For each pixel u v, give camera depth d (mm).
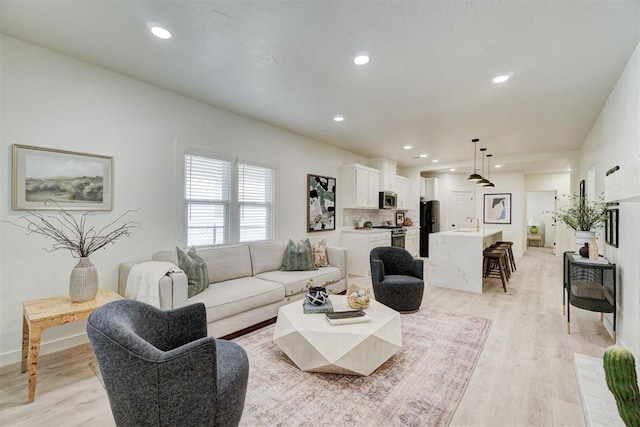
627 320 2523
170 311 1770
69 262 2559
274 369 2275
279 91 3203
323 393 1978
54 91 2467
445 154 6430
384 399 1917
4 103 2250
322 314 2479
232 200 3934
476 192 8945
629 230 2477
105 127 2756
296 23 2049
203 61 2592
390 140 5258
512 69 2646
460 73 2732
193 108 3455
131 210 2941
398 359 2428
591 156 4422
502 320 3330
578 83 2896
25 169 2340
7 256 2277
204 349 1334
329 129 4621
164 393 1255
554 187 8930
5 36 2236
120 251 2873
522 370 2279
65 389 2006
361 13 1931
